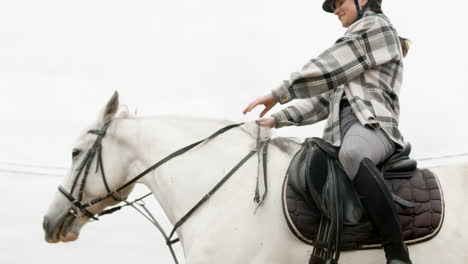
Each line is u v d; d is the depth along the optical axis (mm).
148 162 2568
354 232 2121
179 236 2420
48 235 2650
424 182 2180
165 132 2576
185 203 2393
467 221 2104
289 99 2309
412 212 2117
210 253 2193
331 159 2246
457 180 2221
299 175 2197
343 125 2318
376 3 2490
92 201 2639
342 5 2521
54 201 2674
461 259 2066
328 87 2264
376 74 2318
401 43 2525
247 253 2172
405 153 2250
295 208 2176
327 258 2092
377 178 2078
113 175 2629
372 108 2250
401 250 2043
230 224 2219
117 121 2684
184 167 2459
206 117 2580
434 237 2100
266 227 2201
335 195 2133
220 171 2389
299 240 2170
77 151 2676
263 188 2275
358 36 2299
